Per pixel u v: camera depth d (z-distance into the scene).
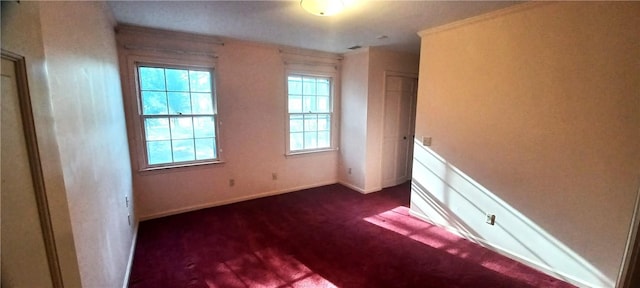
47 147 0.79
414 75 4.44
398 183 4.65
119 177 2.21
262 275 2.18
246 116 3.68
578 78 1.93
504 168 2.40
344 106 4.41
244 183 3.81
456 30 2.65
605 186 1.88
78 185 1.21
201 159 3.47
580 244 2.02
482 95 2.50
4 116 0.62
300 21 2.65
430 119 2.99
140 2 2.16
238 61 3.51
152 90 3.06
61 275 0.85
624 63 1.74
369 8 2.28
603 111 1.85
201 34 3.15
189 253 2.48
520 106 2.25
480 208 2.61
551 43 2.04
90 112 1.50
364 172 4.17
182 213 3.36
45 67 0.79
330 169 4.62
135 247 2.57
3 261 0.61
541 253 2.22
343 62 4.32
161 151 3.20
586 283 2.01
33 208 0.72
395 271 2.24
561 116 2.04
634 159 1.76
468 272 2.23
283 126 4.02
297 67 3.98
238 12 2.40
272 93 3.85
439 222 3.03
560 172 2.08
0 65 0.61
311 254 2.48
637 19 1.68
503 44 2.31
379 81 4.06
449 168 2.86
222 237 2.78
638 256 0.68
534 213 2.24
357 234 2.87
